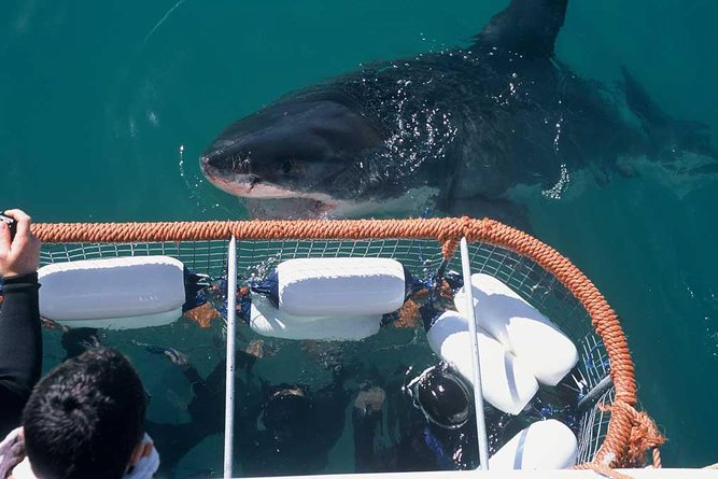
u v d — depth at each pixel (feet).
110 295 12.59
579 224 20.76
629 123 21.94
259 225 12.01
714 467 9.95
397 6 22.93
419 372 14.24
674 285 20.21
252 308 13.30
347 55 22.18
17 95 20.18
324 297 12.84
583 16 23.93
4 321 10.18
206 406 14.08
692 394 18.85
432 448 13.61
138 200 19.49
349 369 14.21
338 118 18.57
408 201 19.51
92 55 20.89
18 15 21.08
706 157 22.20
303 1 22.48
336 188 18.40
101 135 20.03
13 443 8.91
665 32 23.97
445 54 20.77
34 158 19.57
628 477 9.46
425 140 19.25
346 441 14.12
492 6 23.22
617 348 11.71
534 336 13.12
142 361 13.93
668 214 21.17
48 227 11.83
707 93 23.39
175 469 13.83
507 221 19.99
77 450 7.83
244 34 21.80
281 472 13.93
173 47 21.27
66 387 7.95
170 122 20.47
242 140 17.65
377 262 13.14
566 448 12.32
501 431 13.34
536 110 20.75
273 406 14.03
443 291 13.75
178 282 12.83
